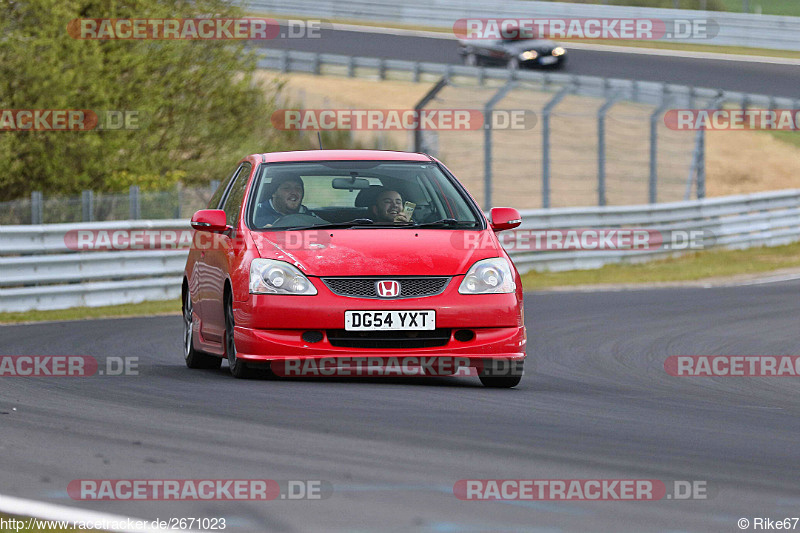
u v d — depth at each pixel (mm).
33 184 73938
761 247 95375
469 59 147625
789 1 182375
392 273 26406
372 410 22344
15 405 22859
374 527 13492
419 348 26328
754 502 15086
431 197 29344
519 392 26609
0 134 70438
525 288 68062
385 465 17000
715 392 28984
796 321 48250
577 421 21953
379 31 174000
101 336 40875
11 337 39906
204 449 18125
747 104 124312
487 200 81875
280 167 29688
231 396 24109
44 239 55156
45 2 72438
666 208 87375
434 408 22891
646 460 17969
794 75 144125
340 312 26000
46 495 14977
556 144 130000
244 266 27000
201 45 87625
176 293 61031
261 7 179500
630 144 131250
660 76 141125
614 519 14008
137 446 18359
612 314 51188
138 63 79938
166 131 86875
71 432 19609
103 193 75500
